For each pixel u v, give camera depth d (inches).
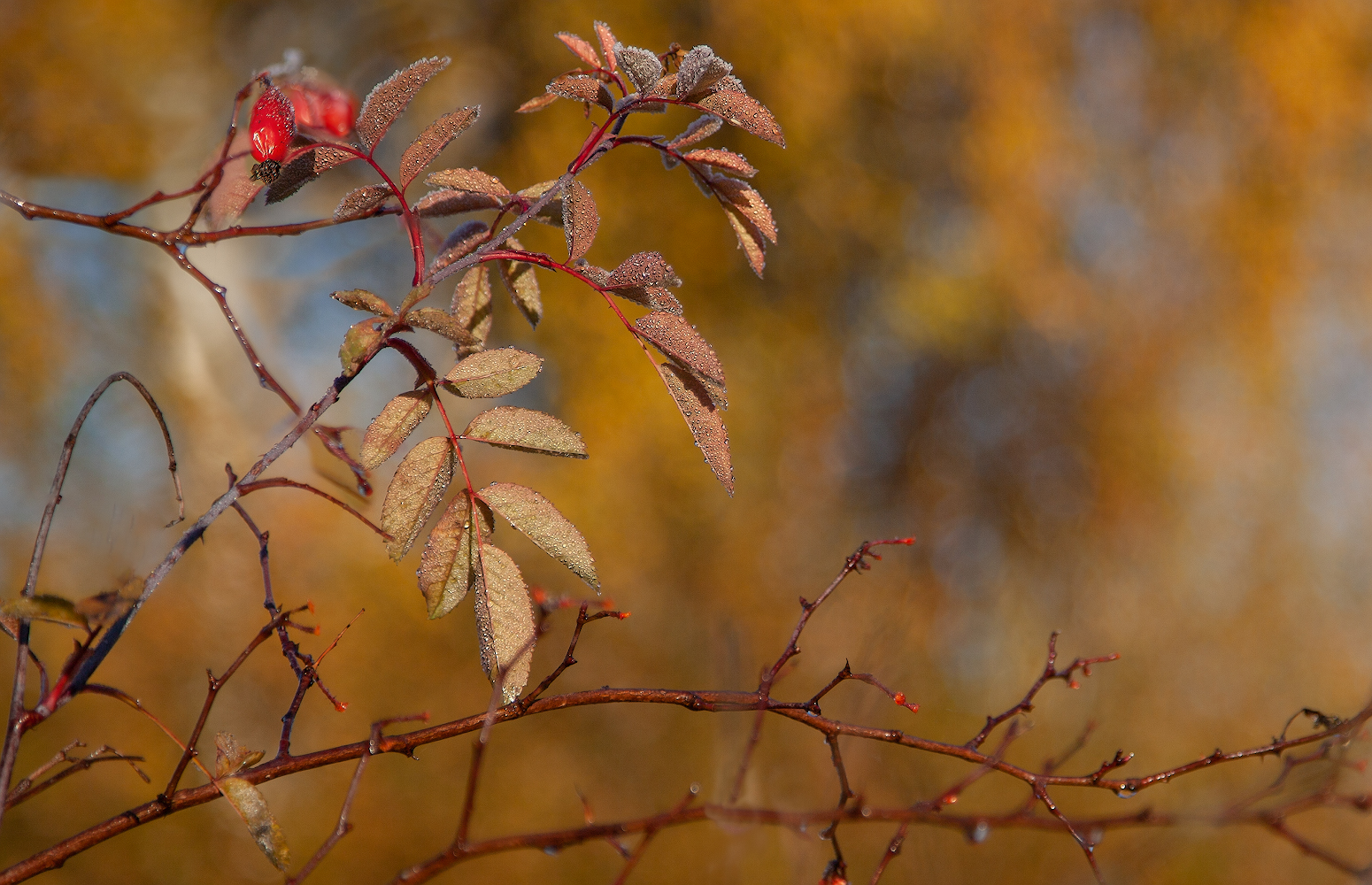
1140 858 63.5
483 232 44.4
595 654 143.5
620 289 43.4
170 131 176.2
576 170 43.7
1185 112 206.5
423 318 42.8
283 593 125.3
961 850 88.6
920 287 204.4
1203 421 199.8
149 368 162.2
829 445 211.2
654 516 177.8
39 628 100.9
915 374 231.3
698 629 153.8
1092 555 196.2
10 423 149.6
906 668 70.4
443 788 117.8
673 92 43.6
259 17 189.9
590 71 44.2
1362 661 166.4
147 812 42.9
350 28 201.8
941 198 213.8
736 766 44.2
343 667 122.3
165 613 117.6
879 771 69.9
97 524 125.3
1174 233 204.4
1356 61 204.5
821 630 91.0
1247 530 184.4
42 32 158.9
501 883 109.0
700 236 193.8
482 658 42.7
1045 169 198.7
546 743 124.5
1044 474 214.4
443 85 203.0
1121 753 43.9
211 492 140.0
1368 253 202.2
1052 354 215.0
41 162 164.9
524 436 43.0
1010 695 147.4
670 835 109.3
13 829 100.1
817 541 202.8
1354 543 180.1
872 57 195.0
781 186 198.7
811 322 206.8
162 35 170.2
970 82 201.2
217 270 169.5
